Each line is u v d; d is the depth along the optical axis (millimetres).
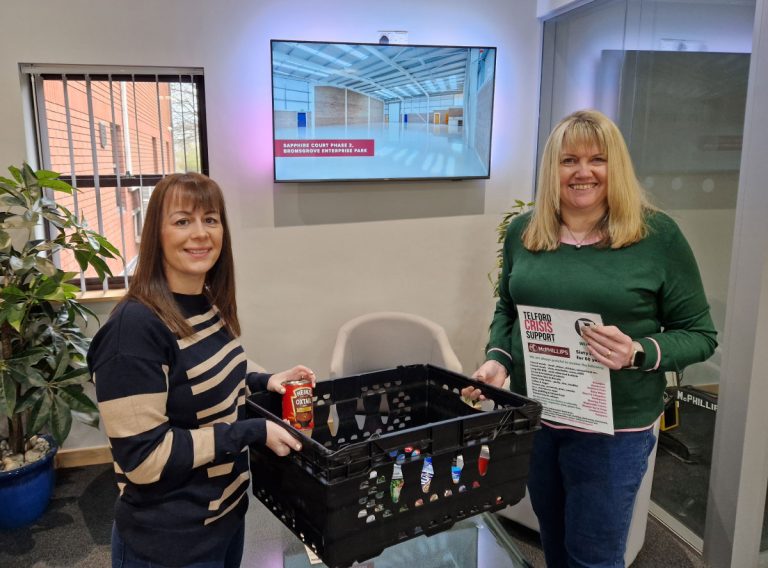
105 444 3143
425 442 1130
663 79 2535
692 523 2486
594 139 1399
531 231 1584
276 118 3010
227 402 1246
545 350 1473
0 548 2459
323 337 3377
